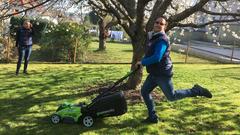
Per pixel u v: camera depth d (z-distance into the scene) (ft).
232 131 18.13
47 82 28.89
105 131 17.56
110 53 55.57
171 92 17.90
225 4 36.01
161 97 23.84
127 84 25.38
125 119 19.22
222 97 25.29
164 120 19.31
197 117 20.07
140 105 21.83
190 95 18.47
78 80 29.86
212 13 24.00
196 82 31.09
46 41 45.44
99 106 18.11
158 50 17.16
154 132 17.60
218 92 27.04
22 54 32.17
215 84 30.58
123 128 17.99
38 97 23.86
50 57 45.55
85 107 18.30
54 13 28.58
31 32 32.60
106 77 31.45
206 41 95.04
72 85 27.73
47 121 18.94
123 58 49.96
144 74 33.83
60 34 45.14
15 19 44.09
